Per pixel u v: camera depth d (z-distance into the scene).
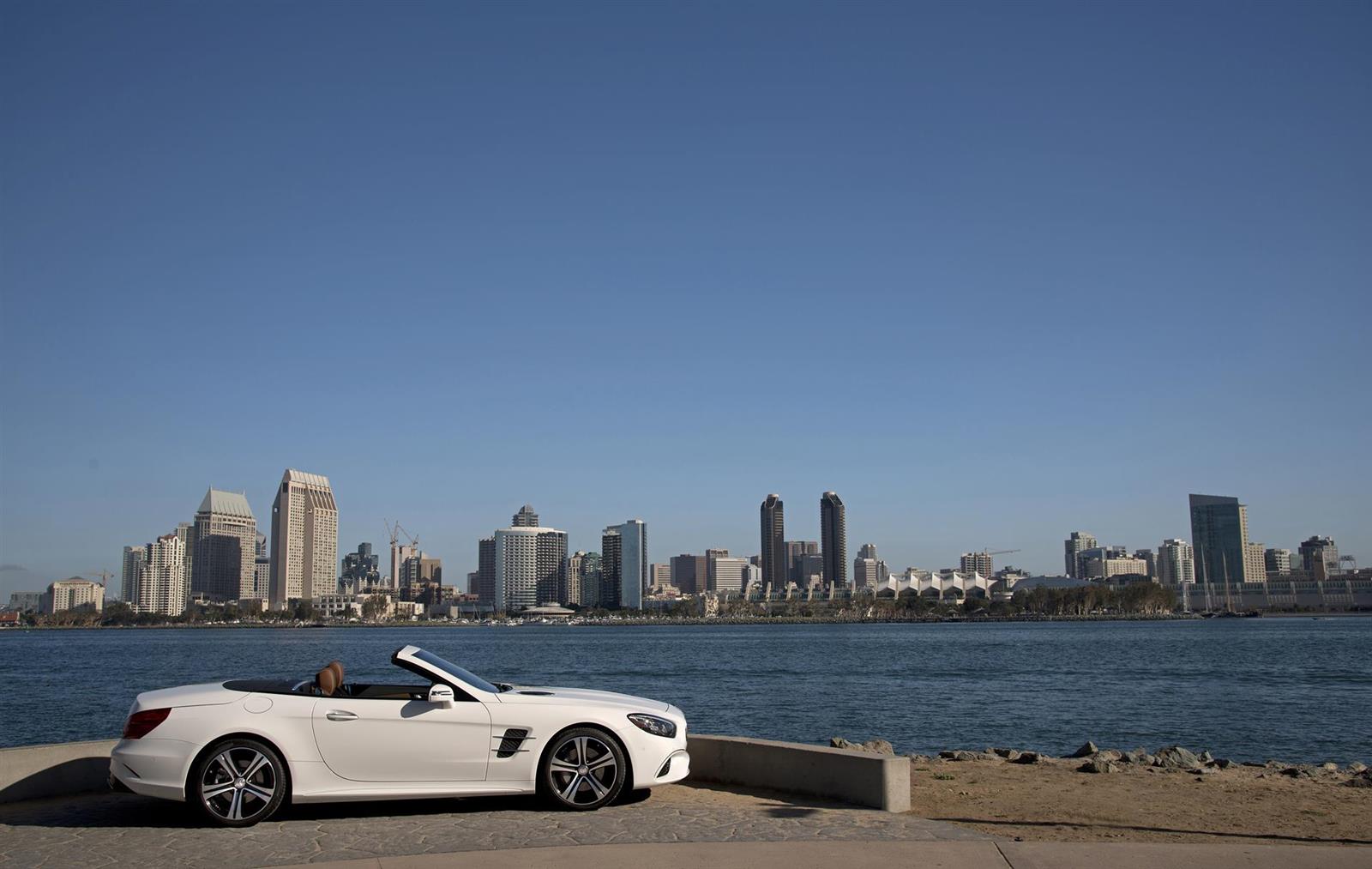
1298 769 19.39
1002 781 15.84
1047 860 9.59
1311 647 125.50
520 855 9.66
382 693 12.59
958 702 50.38
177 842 10.48
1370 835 11.64
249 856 9.91
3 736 40.81
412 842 10.34
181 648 169.62
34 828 11.25
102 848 10.30
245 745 11.23
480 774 11.69
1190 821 12.37
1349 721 39.75
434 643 190.12
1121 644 140.88
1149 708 46.06
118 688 68.06
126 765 11.16
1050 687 59.53
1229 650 115.69
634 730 12.08
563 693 12.73
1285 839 11.41
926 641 170.50
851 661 98.38
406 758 11.55
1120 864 9.48
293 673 82.06
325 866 9.30
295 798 11.28
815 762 12.74
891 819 11.43
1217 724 39.22
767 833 10.70
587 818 11.46
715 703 50.56
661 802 12.48
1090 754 21.78
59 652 148.75
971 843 10.16
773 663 96.94
